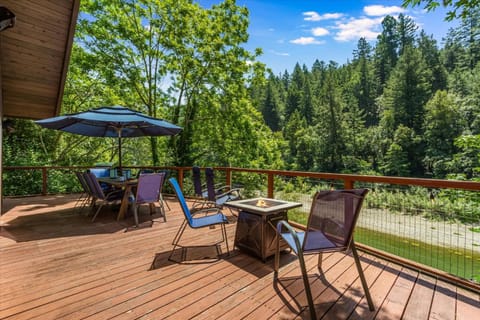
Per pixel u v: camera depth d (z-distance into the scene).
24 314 1.87
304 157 28.16
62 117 4.34
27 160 8.15
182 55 10.73
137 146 13.12
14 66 5.10
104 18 9.81
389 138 24.78
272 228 2.88
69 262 2.79
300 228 3.93
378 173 24.27
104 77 10.41
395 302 2.08
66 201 6.29
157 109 12.16
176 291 2.21
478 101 19.02
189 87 11.65
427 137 22.45
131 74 10.37
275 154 14.14
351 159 25.48
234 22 10.91
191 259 2.88
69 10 4.79
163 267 2.67
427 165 22.00
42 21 4.71
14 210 5.33
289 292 2.21
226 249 3.18
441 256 3.60
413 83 24.44
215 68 11.05
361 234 3.97
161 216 4.84
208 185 4.38
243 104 11.96
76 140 11.26
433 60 27.72
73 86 10.38
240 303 2.04
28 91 5.71
